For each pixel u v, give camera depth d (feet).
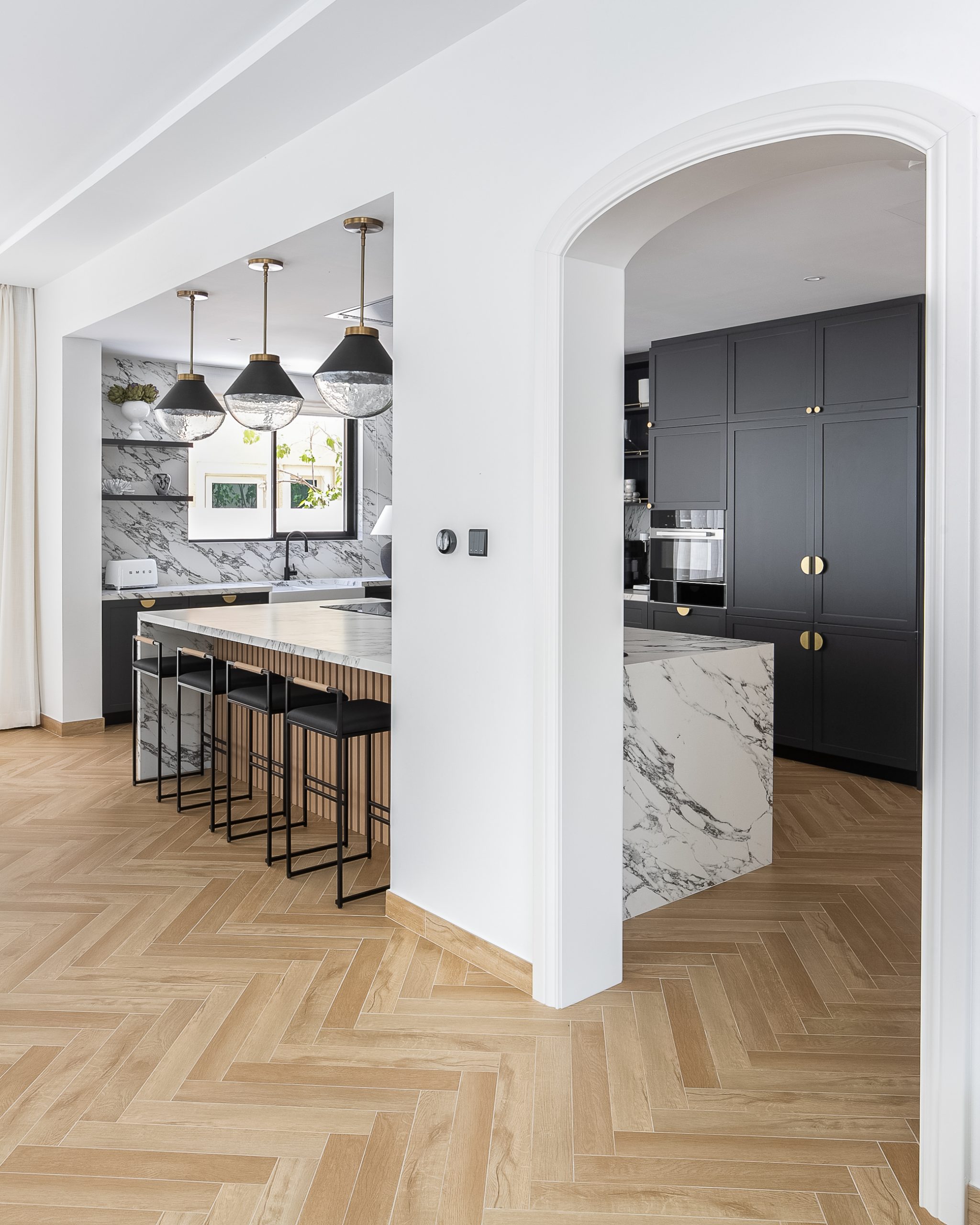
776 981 9.75
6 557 20.84
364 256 12.33
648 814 11.51
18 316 20.67
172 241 15.31
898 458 16.71
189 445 24.86
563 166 8.72
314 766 15.34
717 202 11.78
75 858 13.32
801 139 7.00
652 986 9.64
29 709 21.40
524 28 9.04
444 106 9.98
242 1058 8.29
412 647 10.75
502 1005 9.22
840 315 17.42
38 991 9.47
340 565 28.48
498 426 9.50
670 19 7.75
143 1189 6.66
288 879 12.54
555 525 8.82
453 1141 7.21
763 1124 7.43
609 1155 7.06
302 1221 6.39
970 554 6.11
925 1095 6.50
